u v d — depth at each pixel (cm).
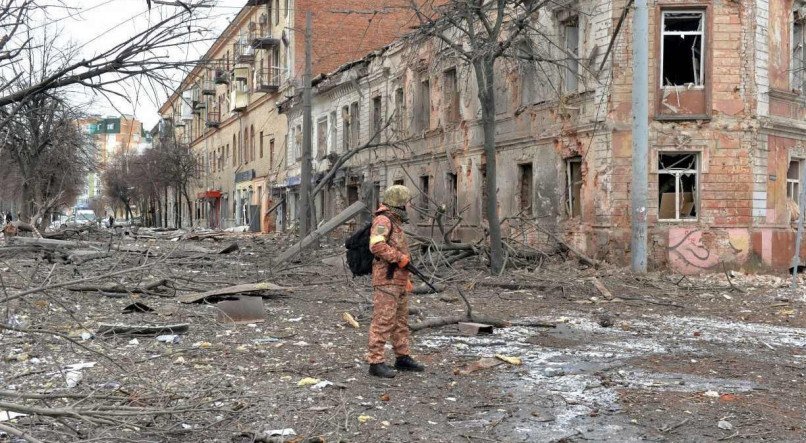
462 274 1549
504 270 1614
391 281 661
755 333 964
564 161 1898
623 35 1705
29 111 623
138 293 1162
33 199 2556
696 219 1709
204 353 747
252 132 4931
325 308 1107
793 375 706
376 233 653
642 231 1557
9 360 683
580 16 1816
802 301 1295
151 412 437
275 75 4262
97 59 515
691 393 623
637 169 1545
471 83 2344
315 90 3741
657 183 1711
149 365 683
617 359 769
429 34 1698
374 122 3152
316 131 3825
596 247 1742
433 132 2602
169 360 707
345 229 3231
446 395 606
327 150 3641
